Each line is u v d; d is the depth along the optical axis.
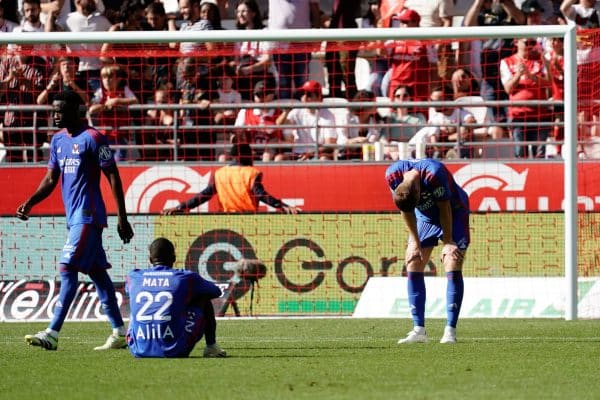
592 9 59.75
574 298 43.12
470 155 54.69
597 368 26.59
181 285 28.55
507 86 55.53
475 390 22.41
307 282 47.56
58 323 30.58
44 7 62.34
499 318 45.00
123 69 56.75
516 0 63.44
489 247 47.75
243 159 49.38
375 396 21.45
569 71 42.69
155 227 48.56
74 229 30.59
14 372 26.06
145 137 55.47
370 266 47.56
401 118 55.16
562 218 47.41
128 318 46.78
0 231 48.69
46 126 55.78
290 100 57.44
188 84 56.12
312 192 49.41
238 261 47.88
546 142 50.75
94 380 24.34
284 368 26.55
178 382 23.84
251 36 43.56
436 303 45.50
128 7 60.56
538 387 22.91
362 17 62.94
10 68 55.50
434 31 43.38
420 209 33.22
